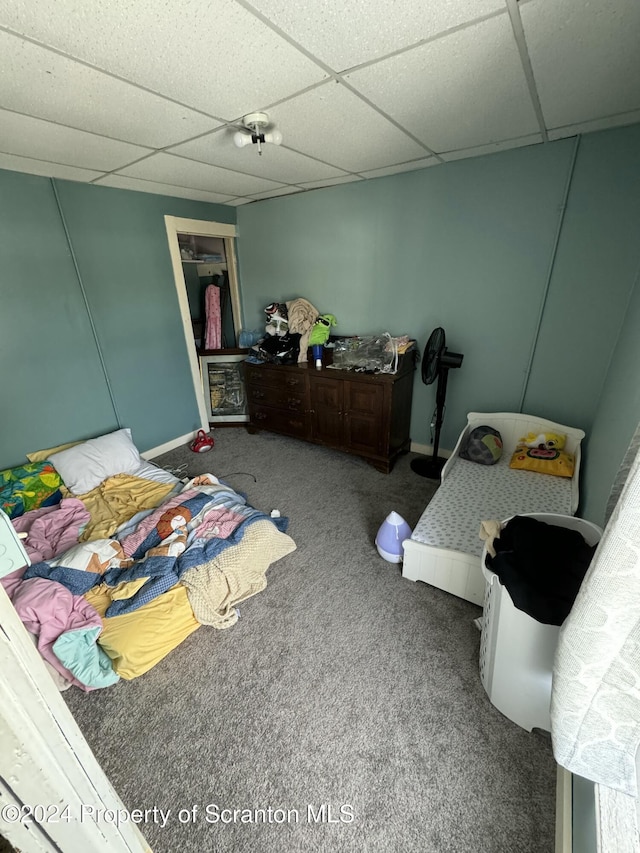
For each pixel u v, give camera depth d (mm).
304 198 3152
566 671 763
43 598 1435
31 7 894
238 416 3926
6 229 2264
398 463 3150
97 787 603
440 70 1259
